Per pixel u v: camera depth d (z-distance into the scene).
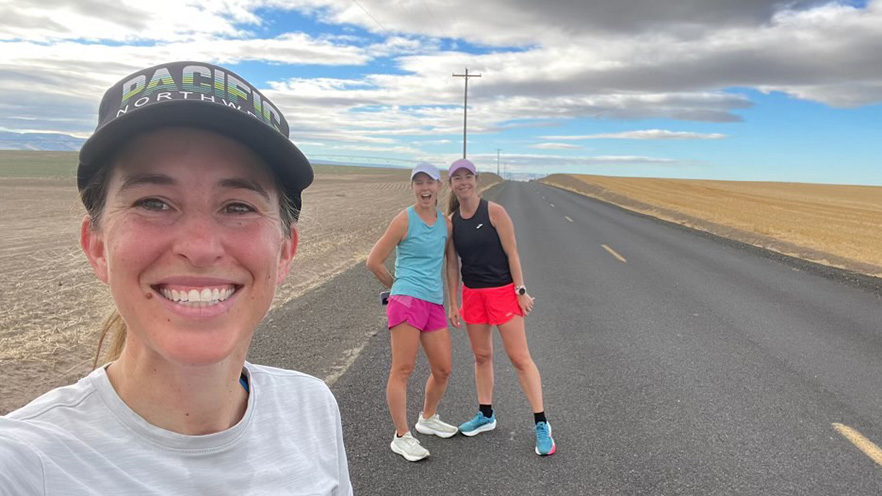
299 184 1.03
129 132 0.83
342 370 4.45
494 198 35.81
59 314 5.52
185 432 0.91
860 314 7.07
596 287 8.50
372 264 3.31
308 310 6.21
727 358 5.18
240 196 0.91
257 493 0.95
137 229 0.84
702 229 19.58
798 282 9.29
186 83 0.85
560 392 4.29
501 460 3.23
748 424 3.74
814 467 3.17
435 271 3.29
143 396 0.89
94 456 0.81
